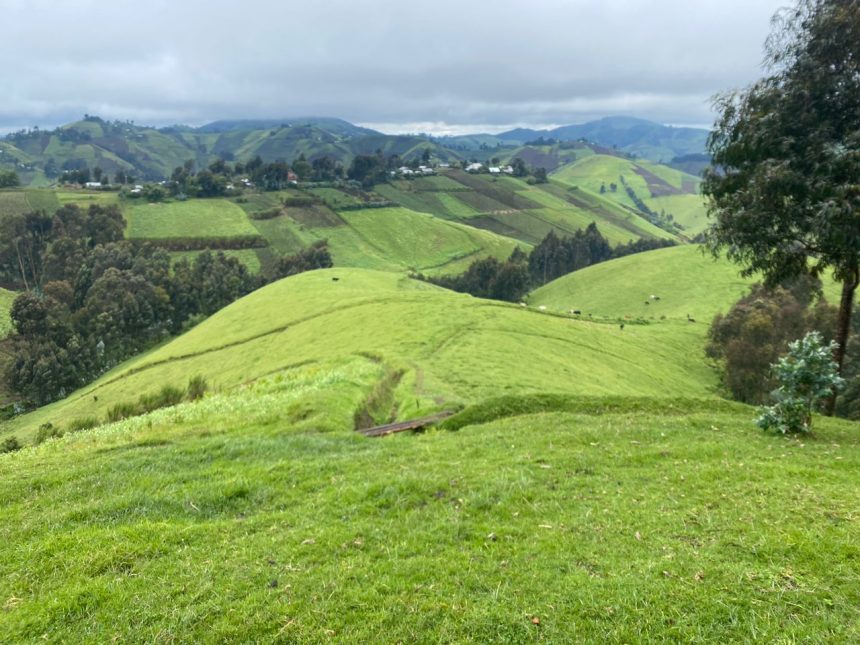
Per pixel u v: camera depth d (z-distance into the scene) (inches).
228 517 399.9
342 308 2628.0
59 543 354.0
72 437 859.4
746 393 2207.2
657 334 3058.6
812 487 384.8
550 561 302.7
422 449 544.4
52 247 5452.8
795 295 2486.5
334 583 290.8
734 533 320.8
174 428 789.9
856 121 709.3
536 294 5428.2
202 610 276.7
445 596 276.1
